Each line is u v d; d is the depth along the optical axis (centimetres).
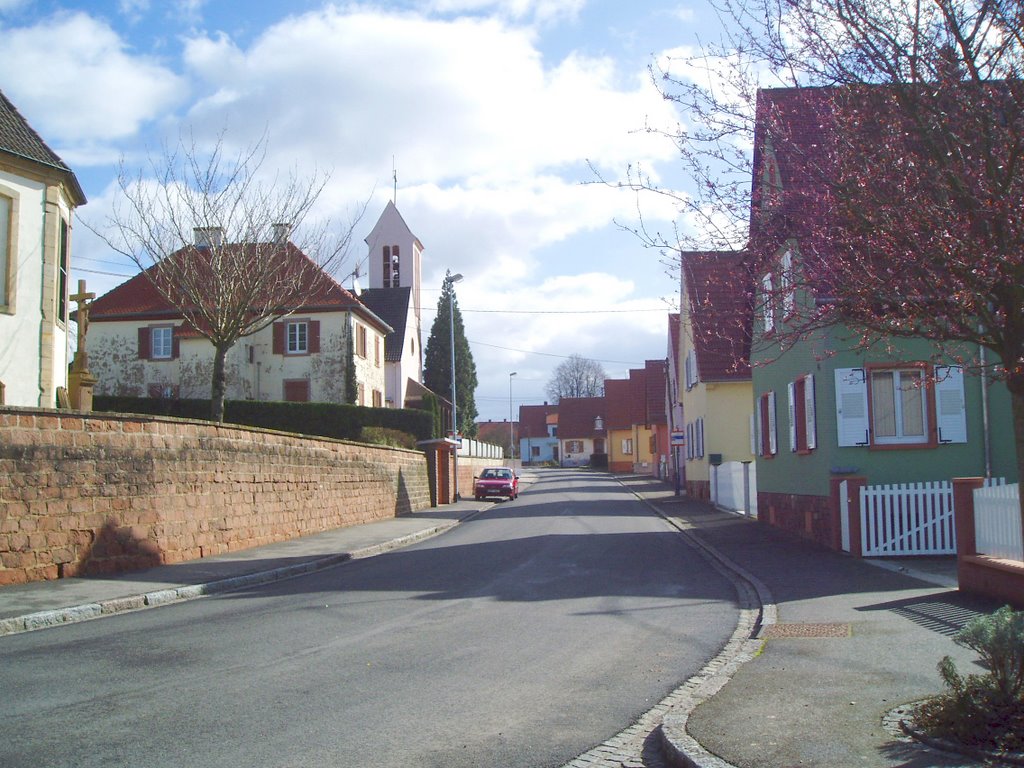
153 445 1569
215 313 2622
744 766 529
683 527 2505
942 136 612
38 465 1317
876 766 516
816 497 1872
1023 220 564
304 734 625
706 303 779
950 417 1738
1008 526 1061
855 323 648
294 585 1448
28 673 807
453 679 786
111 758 570
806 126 698
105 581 1340
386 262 6912
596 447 11525
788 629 950
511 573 1560
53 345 2081
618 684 771
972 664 749
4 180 1988
